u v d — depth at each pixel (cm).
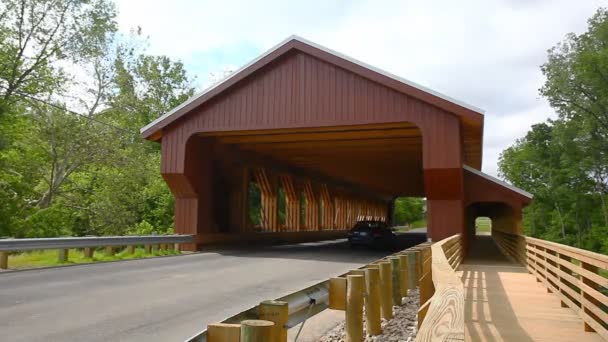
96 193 3119
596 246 4981
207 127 1903
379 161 2898
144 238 1653
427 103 1683
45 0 2562
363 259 1652
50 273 1116
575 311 718
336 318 800
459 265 1532
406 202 11106
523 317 727
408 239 3622
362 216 4997
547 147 5928
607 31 4038
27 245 1217
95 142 2848
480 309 794
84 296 835
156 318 682
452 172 1645
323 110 1788
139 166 2997
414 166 3125
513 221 1998
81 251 1762
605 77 3928
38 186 3044
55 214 2744
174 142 1925
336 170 3378
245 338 270
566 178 5466
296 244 2748
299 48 1797
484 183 1872
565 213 5809
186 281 1045
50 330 604
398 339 620
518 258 1703
